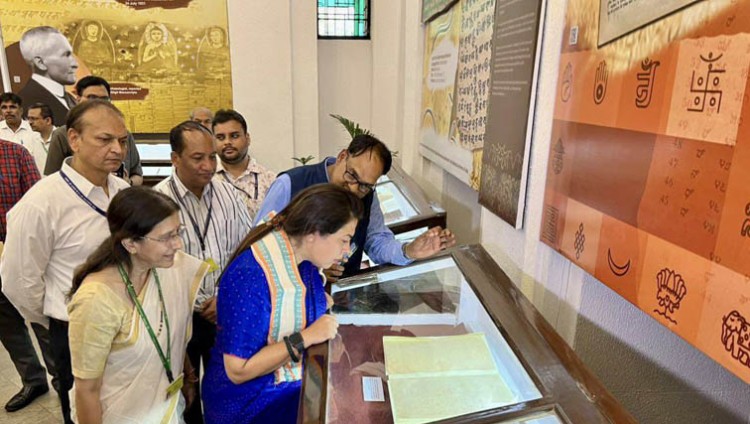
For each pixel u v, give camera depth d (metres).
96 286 1.16
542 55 1.44
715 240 0.79
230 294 1.12
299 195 1.16
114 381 1.22
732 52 0.75
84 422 1.20
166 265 1.22
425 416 0.83
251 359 1.09
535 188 1.51
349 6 4.81
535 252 1.53
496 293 1.17
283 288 1.12
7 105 3.66
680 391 1.34
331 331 1.11
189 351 1.75
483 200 2.02
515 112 1.62
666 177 0.91
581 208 1.23
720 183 0.78
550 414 0.74
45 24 4.16
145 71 4.29
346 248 1.16
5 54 4.19
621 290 1.05
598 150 1.14
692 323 0.84
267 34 4.30
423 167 3.52
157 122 4.40
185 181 1.71
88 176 1.60
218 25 4.25
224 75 4.34
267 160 4.54
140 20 4.20
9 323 2.22
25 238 1.53
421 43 3.48
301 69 4.44
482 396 0.87
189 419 1.68
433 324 1.19
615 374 1.35
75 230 1.59
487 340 1.04
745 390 1.30
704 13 0.81
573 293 1.35
